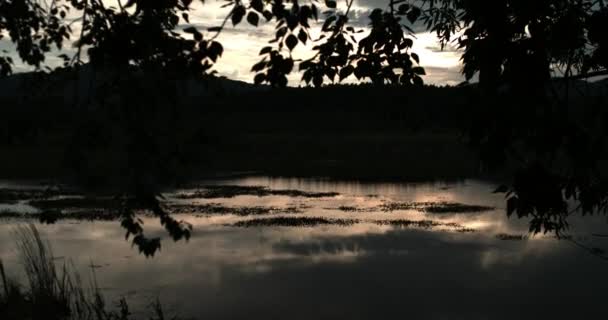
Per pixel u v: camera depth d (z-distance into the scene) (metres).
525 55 2.11
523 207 2.27
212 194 27.80
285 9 2.70
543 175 2.19
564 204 2.27
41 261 10.38
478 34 2.34
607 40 2.13
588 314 10.01
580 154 2.14
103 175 2.63
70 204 21.69
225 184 33.38
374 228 18.22
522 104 2.14
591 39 2.15
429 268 13.14
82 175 2.60
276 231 17.66
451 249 15.10
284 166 46.94
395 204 24.30
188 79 2.66
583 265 13.16
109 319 9.04
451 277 12.37
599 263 13.27
